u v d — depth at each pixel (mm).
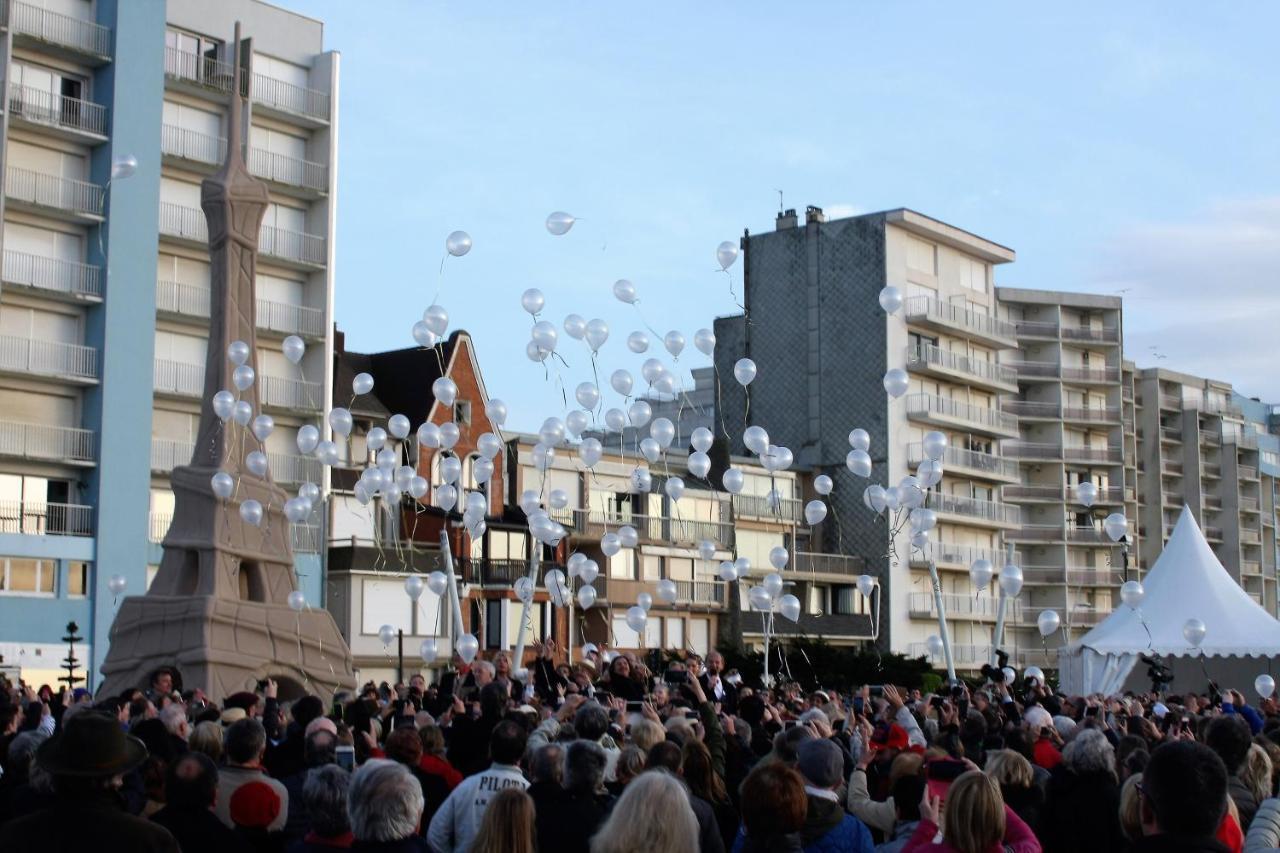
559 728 11344
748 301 80000
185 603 30422
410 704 15891
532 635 57562
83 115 50125
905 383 20516
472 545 57469
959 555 78188
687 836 6484
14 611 46531
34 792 8562
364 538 56031
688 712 12562
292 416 55688
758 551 70500
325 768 7488
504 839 6988
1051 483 90188
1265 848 7770
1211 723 10086
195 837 7656
